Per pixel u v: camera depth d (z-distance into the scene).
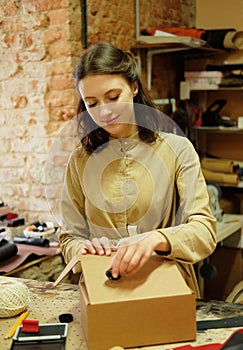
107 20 2.80
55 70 2.59
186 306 1.06
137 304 1.04
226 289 3.66
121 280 1.10
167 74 3.52
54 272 2.35
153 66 3.30
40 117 2.68
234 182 3.30
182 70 3.72
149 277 1.12
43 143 2.70
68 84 2.57
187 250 1.19
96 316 1.02
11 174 2.83
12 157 2.81
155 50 3.15
